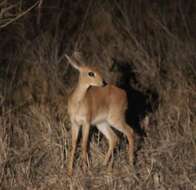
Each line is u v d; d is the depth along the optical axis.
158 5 22.25
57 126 17.86
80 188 15.98
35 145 17.45
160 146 17.69
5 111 18.09
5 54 19.84
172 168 16.86
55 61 19.66
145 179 16.34
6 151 16.94
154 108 19.44
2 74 19.20
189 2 22.77
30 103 18.67
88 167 16.84
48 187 16.27
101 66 20.23
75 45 20.44
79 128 17.17
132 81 20.14
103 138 18.22
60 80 19.31
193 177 16.59
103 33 21.23
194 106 19.20
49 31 20.58
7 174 16.48
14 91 18.92
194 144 17.56
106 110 17.39
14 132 17.75
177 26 21.80
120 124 17.58
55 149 17.20
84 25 21.22
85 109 16.73
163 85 19.97
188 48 20.83
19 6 19.20
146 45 21.14
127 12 21.69
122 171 16.83
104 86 16.77
